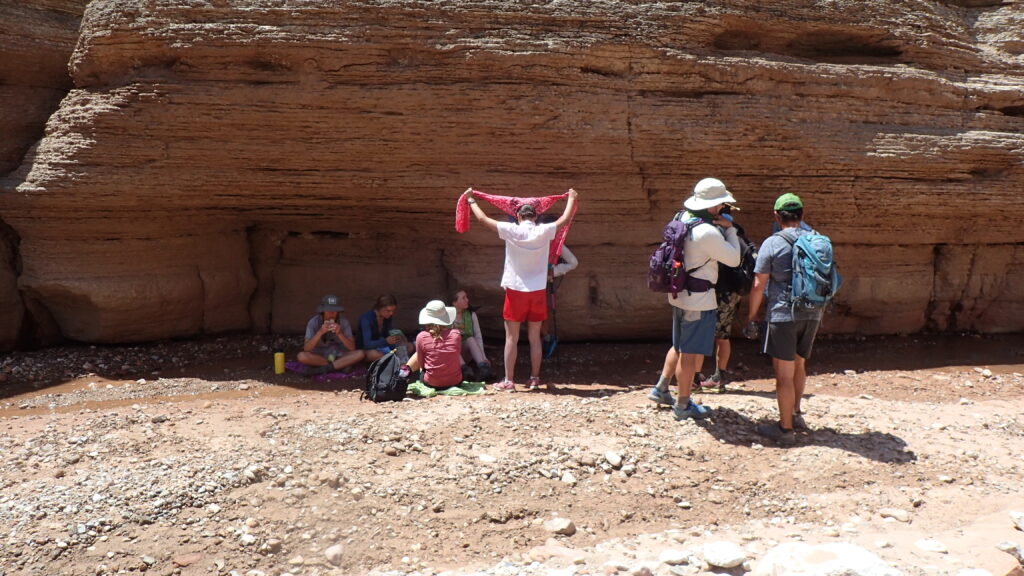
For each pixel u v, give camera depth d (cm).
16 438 561
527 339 866
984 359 848
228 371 769
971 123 847
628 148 775
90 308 800
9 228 819
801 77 798
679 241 570
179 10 722
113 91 734
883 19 830
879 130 816
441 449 537
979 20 909
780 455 552
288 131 747
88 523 434
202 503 461
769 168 806
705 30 780
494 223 680
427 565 419
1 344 812
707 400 666
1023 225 894
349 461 515
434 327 691
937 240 892
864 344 903
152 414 621
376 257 891
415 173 777
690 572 404
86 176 741
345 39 723
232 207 810
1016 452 577
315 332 772
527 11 743
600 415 607
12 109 833
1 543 416
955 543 434
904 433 605
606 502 486
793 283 546
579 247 838
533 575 399
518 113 748
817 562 380
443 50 732
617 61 760
